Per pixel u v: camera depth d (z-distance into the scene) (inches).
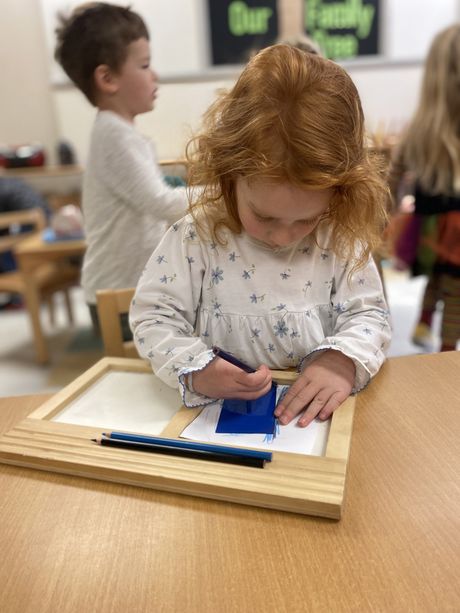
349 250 27.6
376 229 26.2
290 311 27.5
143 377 28.3
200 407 24.5
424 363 28.6
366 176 22.6
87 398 26.2
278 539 17.1
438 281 66.5
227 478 18.9
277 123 20.4
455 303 62.4
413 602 14.7
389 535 17.1
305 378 25.0
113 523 18.2
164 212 37.1
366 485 19.4
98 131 41.4
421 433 22.5
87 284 45.6
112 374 28.8
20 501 19.4
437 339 82.0
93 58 39.5
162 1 128.4
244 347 28.2
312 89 20.6
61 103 139.9
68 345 102.1
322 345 26.3
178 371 24.9
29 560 16.8
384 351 27.9
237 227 26.4
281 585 15.4
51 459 20.8
